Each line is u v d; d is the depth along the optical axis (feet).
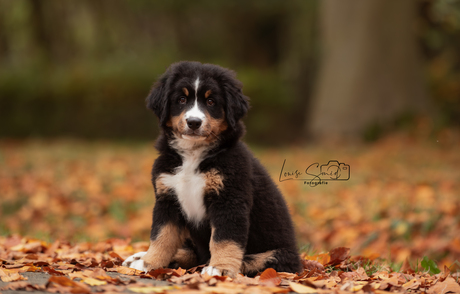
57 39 93.30
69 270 14.26
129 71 74.23
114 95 71.92
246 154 15.21
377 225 26.32
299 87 81.56
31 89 73.26
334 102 67.72
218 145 15.02
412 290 13.80
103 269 14.61
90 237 24.95
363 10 66.28
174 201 15.06
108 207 31.24
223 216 14.23
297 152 56.59
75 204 31.91
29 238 22.57
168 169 15.11
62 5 93.56
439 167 43.14
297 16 85.87
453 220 25.63
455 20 70.85
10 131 73.31
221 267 13.79
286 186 36.52
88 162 44.98
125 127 72.38
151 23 103.14
